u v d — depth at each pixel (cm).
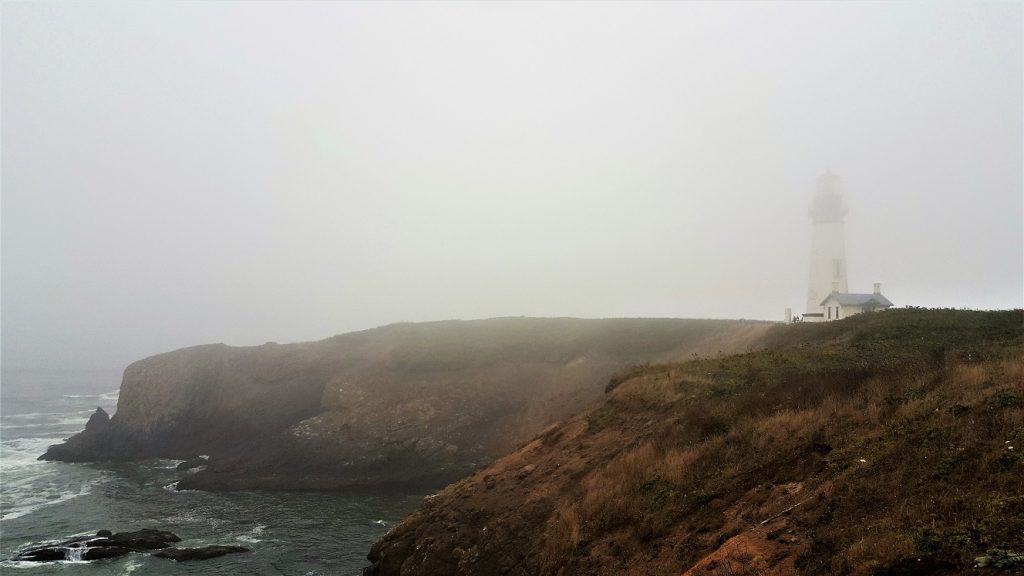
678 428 1805
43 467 5616
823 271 6631
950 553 809
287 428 5772
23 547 3303
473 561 1864
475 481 2373
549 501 1883
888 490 1039
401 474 5059
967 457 1034
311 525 3772
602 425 2253
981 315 2742
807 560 959
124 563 3061
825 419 1437
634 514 1456
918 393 1398
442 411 5556
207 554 3144
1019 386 1228
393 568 2238
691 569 1105
